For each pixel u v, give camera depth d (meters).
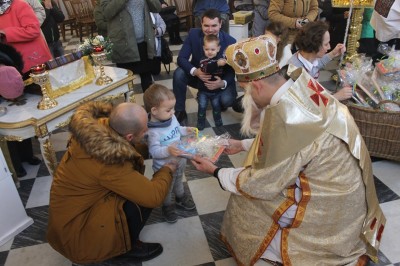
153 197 1.44
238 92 3.38
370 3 3.07
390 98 2.18
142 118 1.39
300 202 1.32
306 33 2.24
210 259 1.66
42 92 2.00
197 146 1.61
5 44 2.06
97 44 2.34
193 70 2.73
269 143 1.25
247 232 1.45
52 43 3.95
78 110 1.41
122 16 3.07
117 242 1.49
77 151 1.36
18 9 2.28
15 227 1.88
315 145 1.24
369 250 1.50
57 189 1.43
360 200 1.35
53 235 1.54
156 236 1.82
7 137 1.89
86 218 1.45
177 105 2.90
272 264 1.43
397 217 1.82
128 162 1.39
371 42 3.73
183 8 6.18
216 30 2.67
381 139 2.16
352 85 2.28
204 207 2.00
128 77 2.44
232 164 2.40
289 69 1.35
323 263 1.38
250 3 4.84
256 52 1.23
